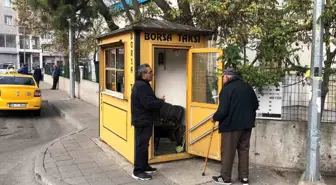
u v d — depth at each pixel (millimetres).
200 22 6434
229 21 6043
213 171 5090
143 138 4730
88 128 8508
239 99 4355
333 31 4973
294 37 5250
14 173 5422
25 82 11352
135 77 5121
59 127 9664
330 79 5125
